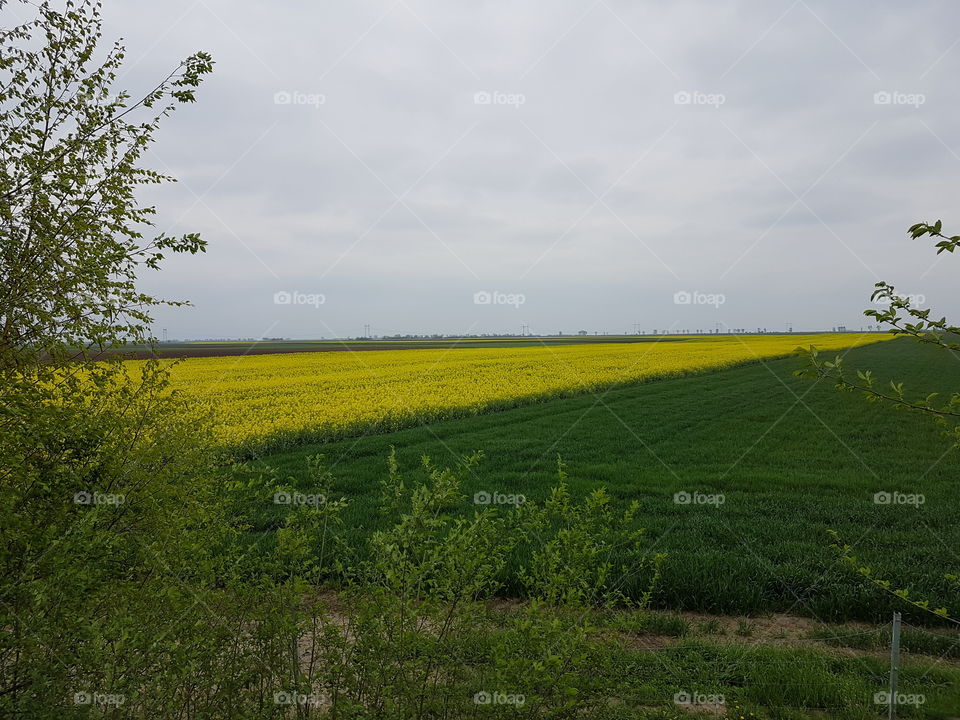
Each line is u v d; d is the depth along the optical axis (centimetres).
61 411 286
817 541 764
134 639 244
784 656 495
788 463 1252
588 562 311
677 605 613
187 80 334
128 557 293
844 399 2150
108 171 321
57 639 251
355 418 1644
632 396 2248
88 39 324
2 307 276
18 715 235
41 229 296
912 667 483
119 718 247
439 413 1800
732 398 2195
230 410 1752
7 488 265
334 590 497
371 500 941
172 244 329
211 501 345
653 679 456
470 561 299
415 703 279
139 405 325
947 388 2498
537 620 275
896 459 1282
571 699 267
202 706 284
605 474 1143
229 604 303
